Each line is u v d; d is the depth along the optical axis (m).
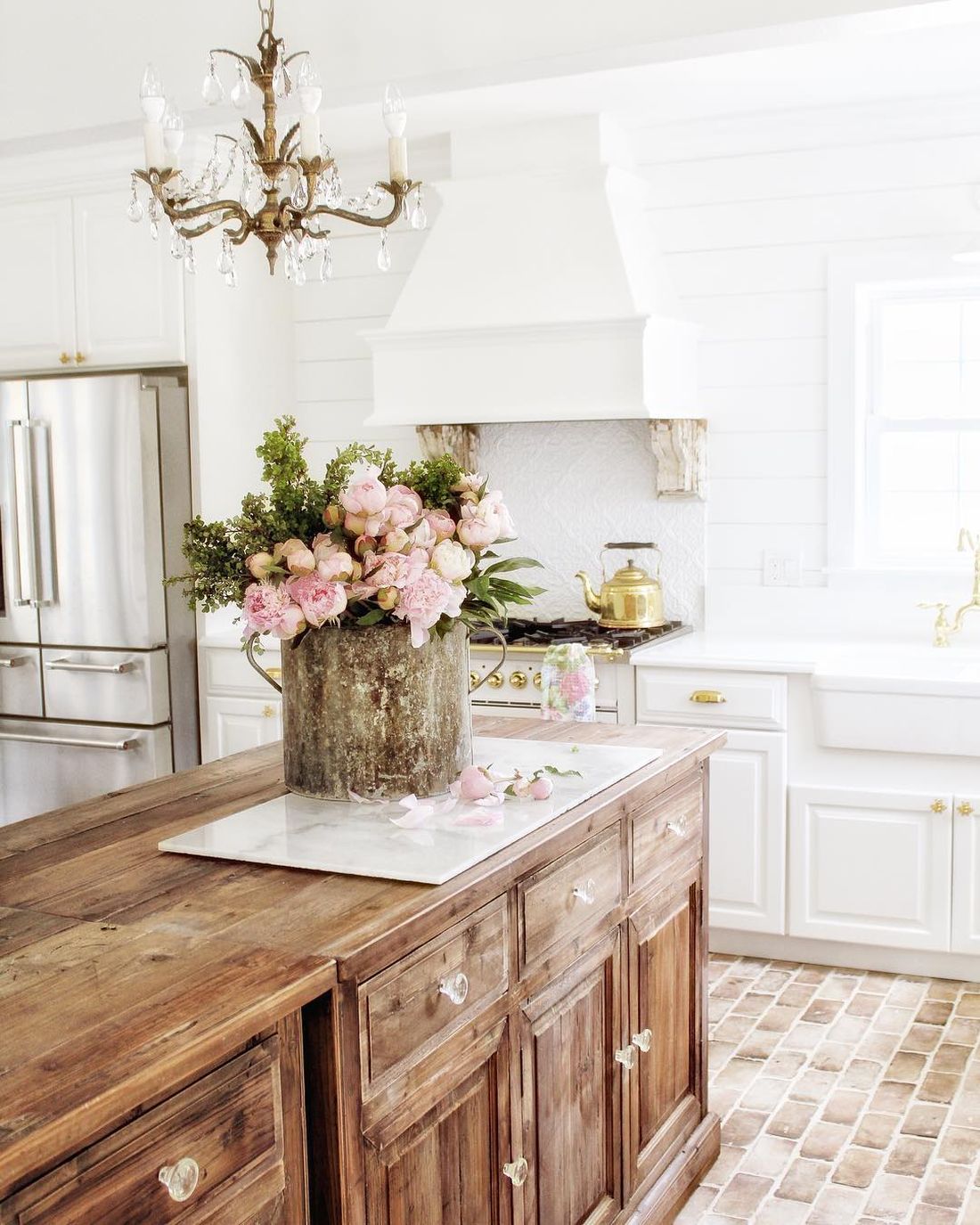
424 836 2.09
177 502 4.75
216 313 4.83
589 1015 2.34
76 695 4.76
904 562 4.58
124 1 3.44
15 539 4.71
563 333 4.29
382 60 3.22
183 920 1.76
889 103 4.27
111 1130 1.31
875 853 3.96
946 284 4.43
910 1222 2.68
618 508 4.84
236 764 2.71
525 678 4.32
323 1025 1.62
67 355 4.95
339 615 2.27
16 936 1.70
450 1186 1.91
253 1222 1.51
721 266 4.62
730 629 4.73
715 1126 2.95
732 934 4.23
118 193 4.78
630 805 2.44
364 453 2.40
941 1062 3.41
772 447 4.62
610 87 4.07
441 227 4.57
